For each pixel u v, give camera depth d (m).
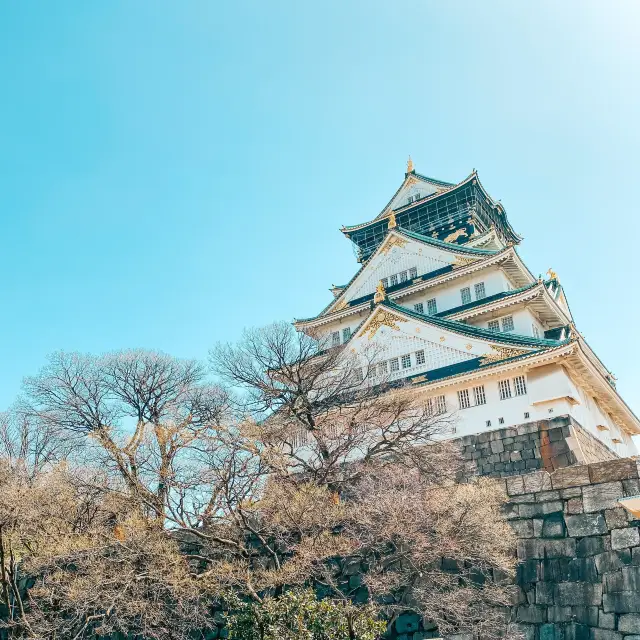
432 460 31.22
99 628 22.38
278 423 32.75
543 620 21.47
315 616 18.62
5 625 22.98
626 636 19.75
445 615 21.22
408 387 37.91
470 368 41.41
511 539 22.20
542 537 22.89
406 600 22.34
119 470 27.83
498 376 40.12
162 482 25.69
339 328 56.84
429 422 36.44
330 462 29.39
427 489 22.98
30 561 24.14
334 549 21.45
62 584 23.11
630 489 21.86
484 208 65.31
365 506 22.56
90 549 22.89
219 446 25.09
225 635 24.11
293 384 35.81
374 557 21.98
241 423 26.27
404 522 20.98
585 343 48.75
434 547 20.64
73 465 29.86
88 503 26.62
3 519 23.72
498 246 59.66
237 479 25.16
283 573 20.69
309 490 23.27
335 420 33.41
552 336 49.47
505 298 47.12
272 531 23.59
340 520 23.31
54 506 24.92
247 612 19.94
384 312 47.34
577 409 39.91
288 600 19.50
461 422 40.12
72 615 23.59
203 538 24.23
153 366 36.66
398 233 58.12
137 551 22.25
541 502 23.47
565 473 23.45
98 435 27.00
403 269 56.81
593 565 21.52
